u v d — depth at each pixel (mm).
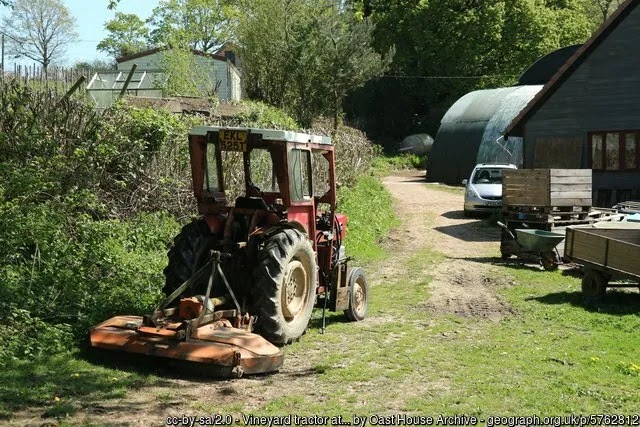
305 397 6582
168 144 14031
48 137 11891
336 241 10000
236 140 8367
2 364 6773
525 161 25359
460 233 21938
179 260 8289
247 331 7742
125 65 44875
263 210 8477
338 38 39594
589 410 6438
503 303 11844
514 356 8352
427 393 6832
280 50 38500
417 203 30141
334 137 27562
